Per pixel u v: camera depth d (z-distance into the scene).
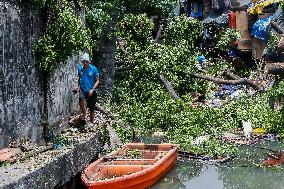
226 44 29.66
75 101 15.03
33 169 8.58
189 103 19.14
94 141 12.45
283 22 23.42
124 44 23.06
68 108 14.12
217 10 37.44
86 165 11.58
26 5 10.60
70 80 14.37
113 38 20.23
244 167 14.23
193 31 24.69
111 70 20.20
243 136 17.36
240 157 15.21
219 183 12.87
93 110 14.46
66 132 13.26
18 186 7.84
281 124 17.48
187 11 42.62
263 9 28.66
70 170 10.30
